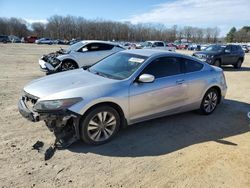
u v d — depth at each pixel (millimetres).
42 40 69062
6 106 6336
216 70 6430
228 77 13133
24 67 14484
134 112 4840
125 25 103562
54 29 104250
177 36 109188
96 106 4383
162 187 3482
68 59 11445
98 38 101625
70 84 4578
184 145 4691
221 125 5773
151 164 4008
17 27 107938
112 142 4656
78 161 3979
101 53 12242
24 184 3391
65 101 4145
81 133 4348
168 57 5465
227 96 8570
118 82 4691
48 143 4465
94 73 5242
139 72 4922
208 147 4660
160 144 4680
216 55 16344
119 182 3537
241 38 112125
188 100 5754
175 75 5457
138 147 4527
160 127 5441
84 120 4297
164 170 3867
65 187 3377
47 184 3414
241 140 5035
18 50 32969
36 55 24516
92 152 4273
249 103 7770
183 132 5262
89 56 11922
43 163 3873
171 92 5309
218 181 3660
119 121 4719
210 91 6266
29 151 4180
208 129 5504
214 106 6484
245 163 4168
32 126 5129
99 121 4465
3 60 18250
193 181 3639
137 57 5359
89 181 3521
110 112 4547
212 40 111938
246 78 12945
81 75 5090
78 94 4262
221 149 4609
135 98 4766
